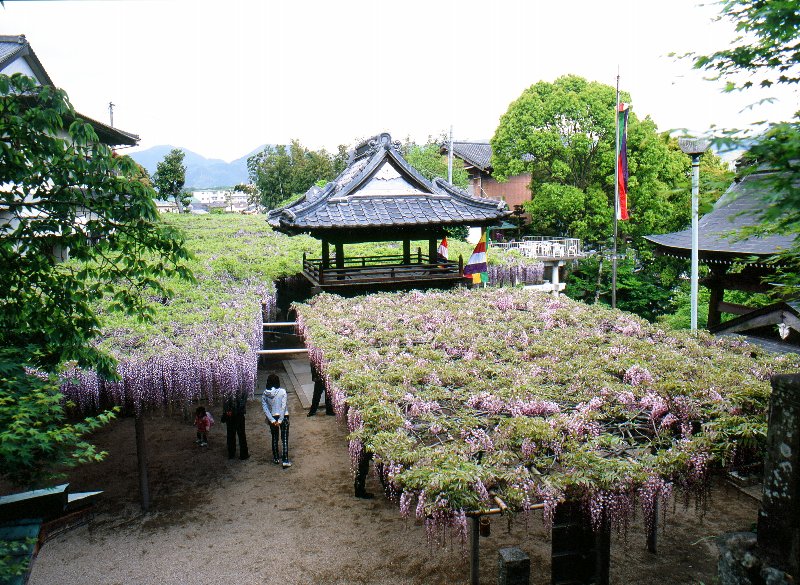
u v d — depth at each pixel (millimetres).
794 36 3553
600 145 26875
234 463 11180
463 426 6559
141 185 6488
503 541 8242
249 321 12094
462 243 24344
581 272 29516
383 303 13586
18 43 20766
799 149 2898
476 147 42781
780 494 4062
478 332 10602
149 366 9312
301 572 7617
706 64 3986
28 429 5281
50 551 8156
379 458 6180
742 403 6809
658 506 8453
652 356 8852
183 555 8047
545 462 5809
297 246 22891
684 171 26938
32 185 6270
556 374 8211
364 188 16531
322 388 13672
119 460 11359
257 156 49531
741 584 4285
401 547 8164
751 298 16234
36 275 6602
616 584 7191
